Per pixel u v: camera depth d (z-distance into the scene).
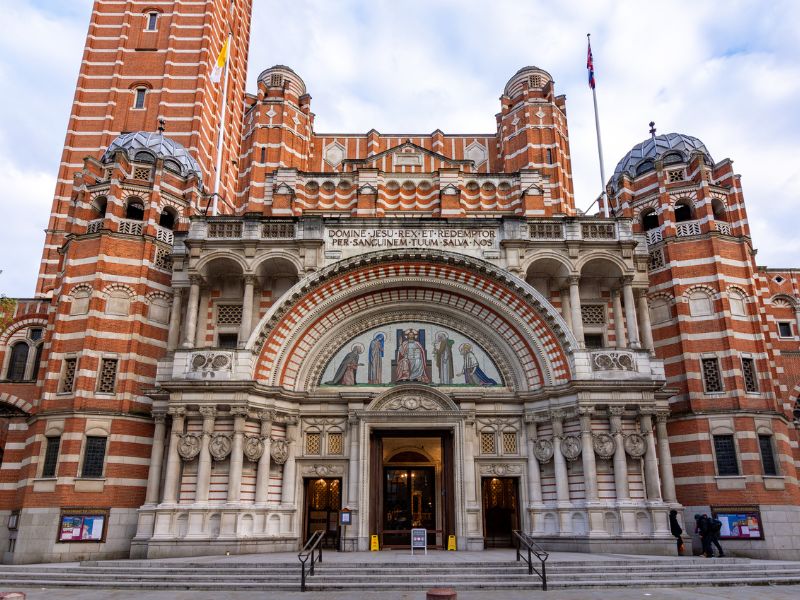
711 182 32.06
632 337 27.58
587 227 29.41
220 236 28.83
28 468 26.39
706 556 23.47
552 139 44.94
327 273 27.80
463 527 25.84
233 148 49.91
